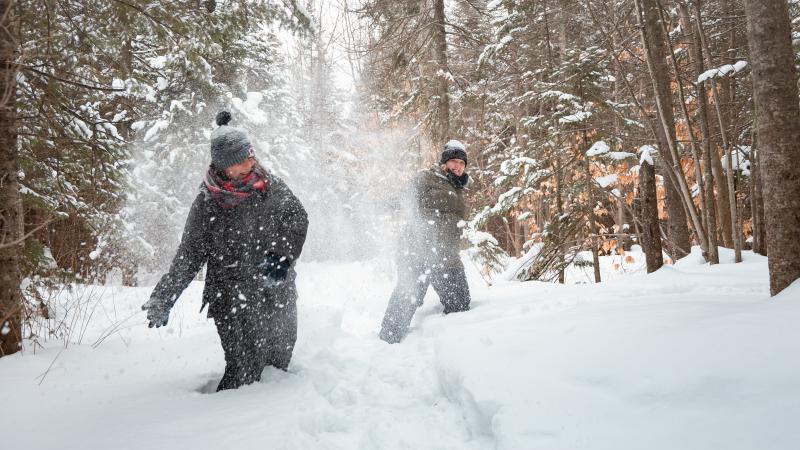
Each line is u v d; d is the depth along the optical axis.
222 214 2.74
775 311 2.13
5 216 3.28
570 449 1.47
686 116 5.69
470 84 10.99
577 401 1.76
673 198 7.46
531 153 8.05
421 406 2.52
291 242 2.71
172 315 5.64
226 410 2.28
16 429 2.02
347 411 2.47
